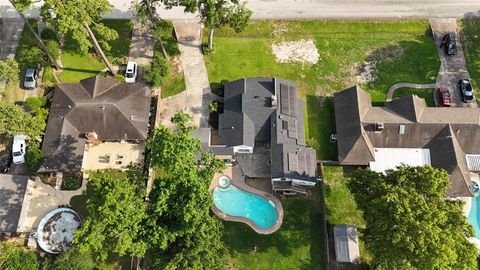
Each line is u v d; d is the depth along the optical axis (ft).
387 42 266.77
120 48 263.90
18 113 212.64
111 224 171.32
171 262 176.24
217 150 224.94
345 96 238.48
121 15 273.75
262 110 230.89
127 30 269.23
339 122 233.55
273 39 268.21
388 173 195.21
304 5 278.26
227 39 268.00
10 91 247.91
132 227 175.01
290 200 221.46
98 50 234.79
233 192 224.33
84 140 228.02
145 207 184.03
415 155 224.33
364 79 255.29
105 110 227.40
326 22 272.10
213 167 195.72
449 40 258.98
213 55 262.47
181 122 193.88
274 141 223.71
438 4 277.23
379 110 232.94
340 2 278.67
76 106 228.22
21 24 269.85
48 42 255.09
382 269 182.39
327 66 259.39
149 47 264.31
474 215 216.13
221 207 220.84
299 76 256.11
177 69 257.96
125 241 168.96
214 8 228.02
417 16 273.54
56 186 222.69
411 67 258.37
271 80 238.07
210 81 254.27
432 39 267.59
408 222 165.17
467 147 224.94
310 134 238.48
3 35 266.57
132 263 205.16
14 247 203.82
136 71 253.03
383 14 274.36
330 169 228.22
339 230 206.39
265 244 211.41
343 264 205.36
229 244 211.61
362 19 272.92
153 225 177.78
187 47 264.93
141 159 231.30
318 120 242.78
